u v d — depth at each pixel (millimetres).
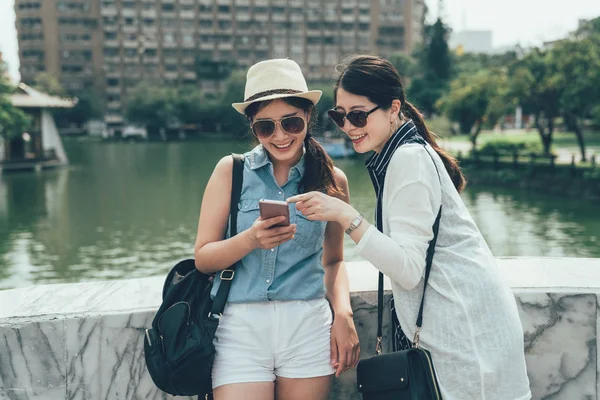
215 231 2094
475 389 1834
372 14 109500
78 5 105812
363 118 1959
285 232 1904
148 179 33188
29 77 106938
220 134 92875
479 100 37062
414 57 95438
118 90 107812
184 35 107562
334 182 2189
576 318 2531
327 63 109562
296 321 2041
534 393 2572
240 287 2057
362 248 1848
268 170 2127
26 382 2348
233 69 106812
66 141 83562
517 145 38906
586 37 27344
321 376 2064
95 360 2377
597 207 22188
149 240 16641
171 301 2051
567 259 2951
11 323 2320
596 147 42688
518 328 1919
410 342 1942
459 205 1960
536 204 23141
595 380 2549
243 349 2012
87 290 2615
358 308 2525
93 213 21578
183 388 1992
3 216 21141
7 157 38656
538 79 29156
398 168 1889
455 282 1885
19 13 105938
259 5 107688
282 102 2037
